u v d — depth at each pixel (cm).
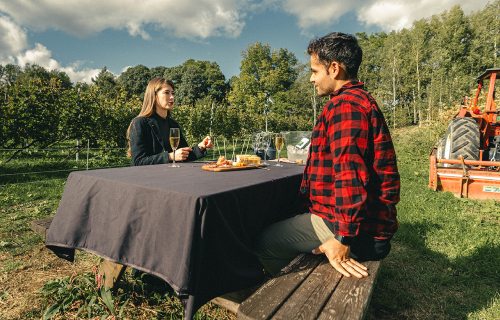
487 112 461
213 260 106
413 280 214
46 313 157
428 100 2659
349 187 109
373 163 119
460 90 2377
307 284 108
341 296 100
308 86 3638
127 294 176
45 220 184
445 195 409
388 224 125
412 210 356
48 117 650
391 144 119
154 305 172
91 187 134
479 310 178
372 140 116
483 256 240
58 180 530
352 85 127
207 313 166
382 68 3572
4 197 400
